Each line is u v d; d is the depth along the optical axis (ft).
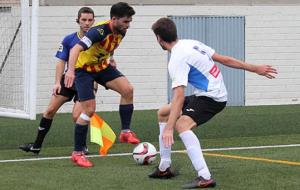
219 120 91.09
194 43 43.70
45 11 117.50
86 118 53.06
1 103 75.66
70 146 67.46
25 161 56.39
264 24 128.67
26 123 89.86
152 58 122.42
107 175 48.32
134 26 121.29
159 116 46.16
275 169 50.26
